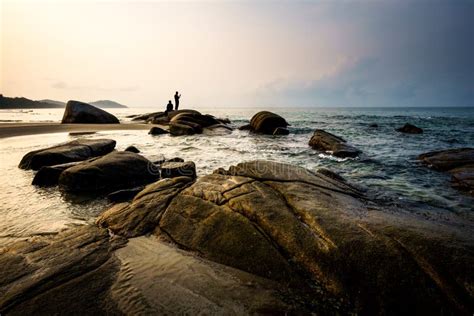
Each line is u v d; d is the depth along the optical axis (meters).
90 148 10.98
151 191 5.98
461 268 3.11
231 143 17.08
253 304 3.05
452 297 2.95
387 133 23.81
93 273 3.53
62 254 3.95
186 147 15.00
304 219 4.25
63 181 7.63
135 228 4.84
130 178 8.27
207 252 4.10
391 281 3.14
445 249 3.35
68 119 29.19
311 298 3.20
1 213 5.99
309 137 21.08
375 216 4.43
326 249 3.60
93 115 30.11
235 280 3.49
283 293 3.27
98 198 7.06
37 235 4.96
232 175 6.20
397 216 4.63
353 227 3.89
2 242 4.68
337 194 5.57
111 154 8.92
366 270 3.28
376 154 13.64
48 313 2.85
